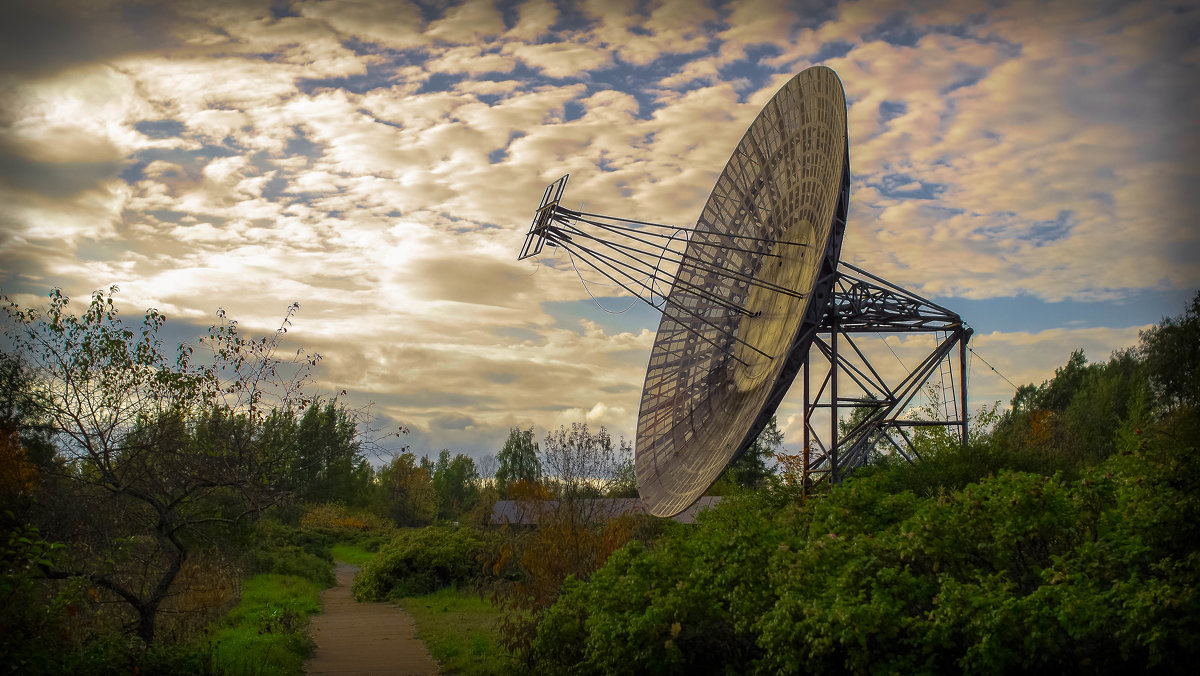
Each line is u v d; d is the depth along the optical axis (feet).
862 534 43.37
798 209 77.97
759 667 41.24
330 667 63.62
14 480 50.72
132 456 54.29
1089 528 39.01
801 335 70.64
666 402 92.53
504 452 243.60
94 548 53.83
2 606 38.99
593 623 47.78
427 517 305.32
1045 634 31.89
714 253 90.94
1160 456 37.81
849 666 35.68
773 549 44.88
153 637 53.52
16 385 52.49
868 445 78.18
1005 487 40.52
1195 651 29.76
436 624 87.56
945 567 39.17
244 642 64.69
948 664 35.83
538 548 74.38
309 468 62.18
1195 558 31.99
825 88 72.74
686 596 44.83
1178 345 84.17
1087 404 157.69
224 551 64.85
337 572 180.14
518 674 56.90
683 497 77.97
